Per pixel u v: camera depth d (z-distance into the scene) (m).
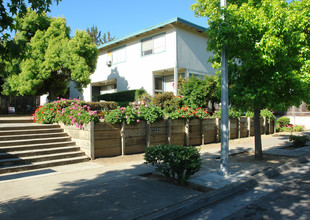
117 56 22.47
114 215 4.05
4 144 7.84
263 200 5.13
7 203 4.55
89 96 25.77
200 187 5.77
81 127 8.96
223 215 4.37
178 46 17.80
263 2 7.49
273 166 7.81
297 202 4.97
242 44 7.36
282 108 8.44
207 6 8.71
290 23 7.21
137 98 18.47
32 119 11.41
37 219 3.88
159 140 10.77
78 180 6.14
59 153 8.34
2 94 20.47
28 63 17.91
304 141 12.18
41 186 5.62
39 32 18.72
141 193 5.22
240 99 7.83
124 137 9.48
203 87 16.31
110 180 6.18
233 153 10.27
